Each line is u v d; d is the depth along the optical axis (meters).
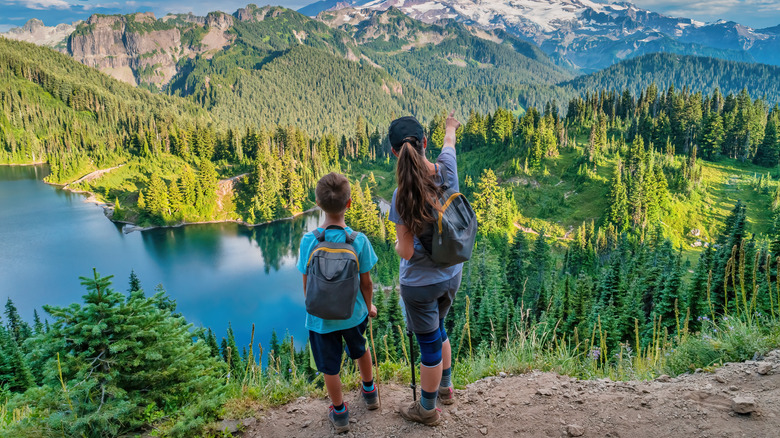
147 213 145.12
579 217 138.88
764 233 121.69
